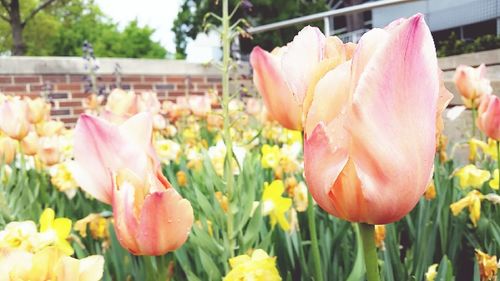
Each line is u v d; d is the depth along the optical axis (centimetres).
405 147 15
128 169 21
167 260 39
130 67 226
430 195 46
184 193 55
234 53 100
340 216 16
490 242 43
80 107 217
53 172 61
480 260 35
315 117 16
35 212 53
